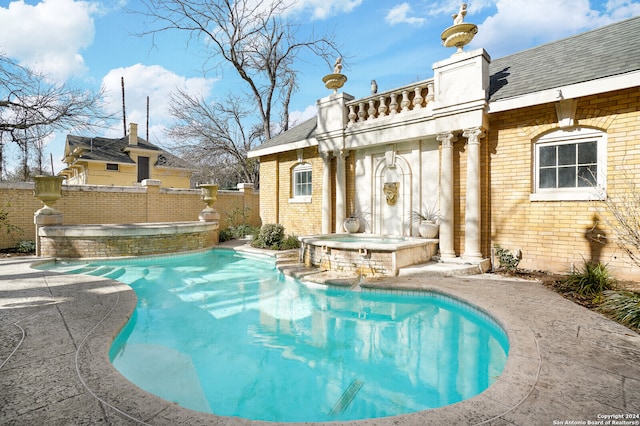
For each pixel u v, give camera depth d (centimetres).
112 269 991
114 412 244
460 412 244
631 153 626
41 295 580
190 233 1249
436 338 503
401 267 762
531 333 394
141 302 685
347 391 360
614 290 539
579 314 466
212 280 870
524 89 734
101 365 320
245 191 1791
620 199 636
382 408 328
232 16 1859
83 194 1308
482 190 810
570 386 278
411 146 988
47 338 387
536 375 296
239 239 1522
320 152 1167
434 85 864
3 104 1248
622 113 635
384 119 983
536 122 736
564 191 710
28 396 265
